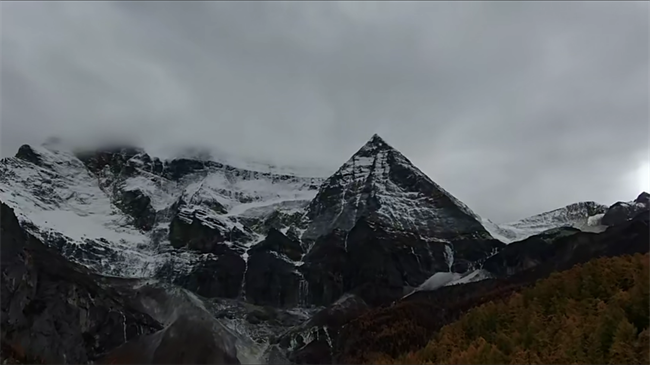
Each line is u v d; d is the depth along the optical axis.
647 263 180.38
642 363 140.00
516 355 156.00
